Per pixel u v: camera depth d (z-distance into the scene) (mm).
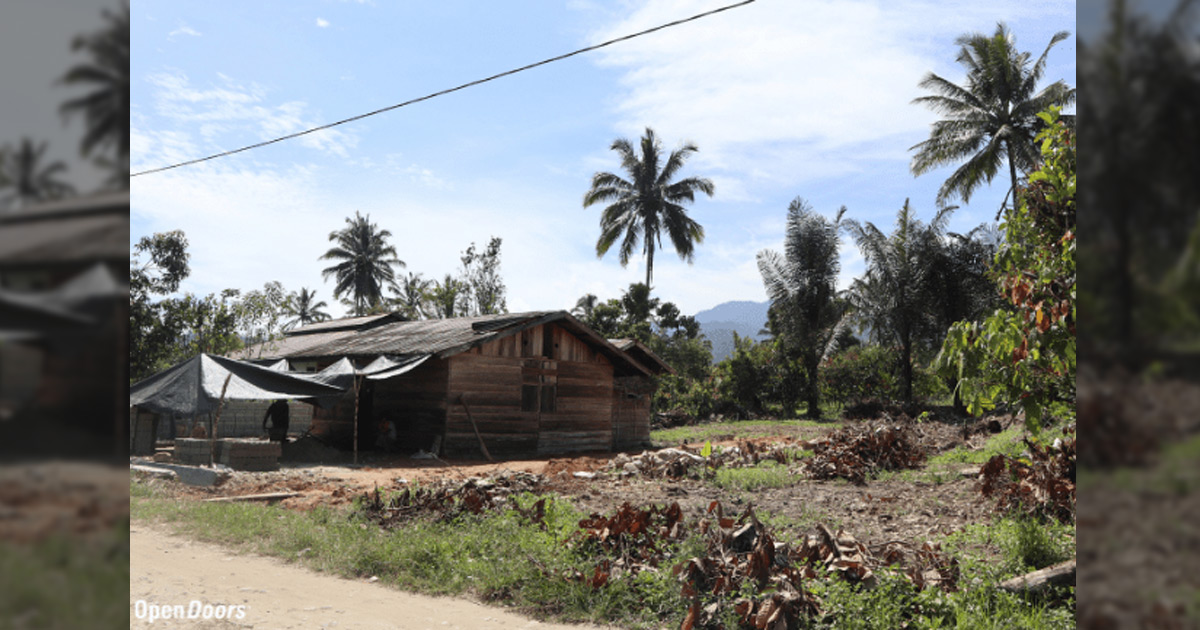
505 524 8258
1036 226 6352
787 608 5219
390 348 20172
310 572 7016
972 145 30578
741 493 11727
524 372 20359
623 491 12023
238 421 24812
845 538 6484
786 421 32844
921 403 32031
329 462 17109
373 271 62531
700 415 36938
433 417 18812
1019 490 8195
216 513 9359
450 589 6500
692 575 6047
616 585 6176
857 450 14078
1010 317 6281
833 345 35406
